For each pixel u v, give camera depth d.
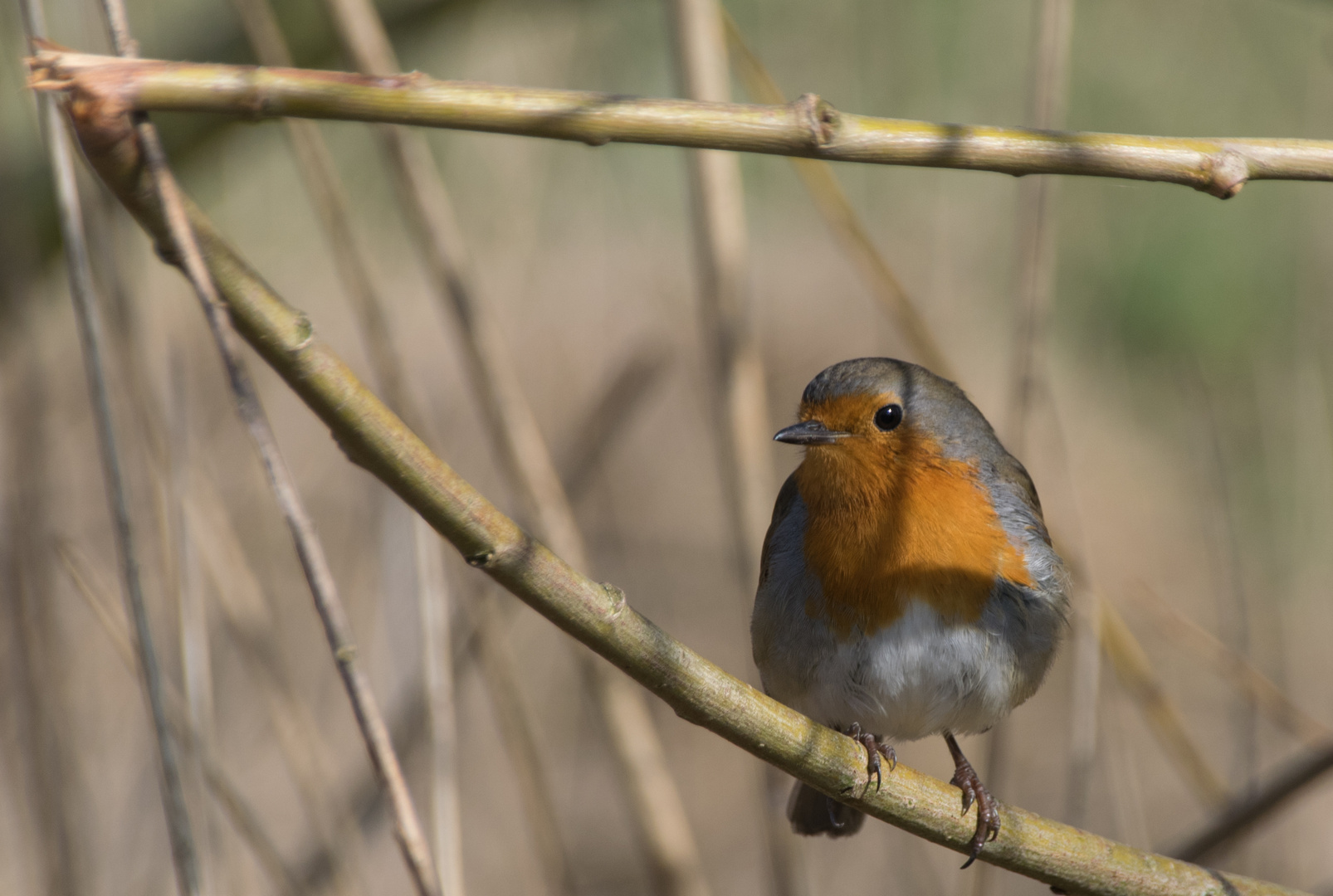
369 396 3.70
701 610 15.79
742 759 15.75
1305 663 12.37
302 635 11.38
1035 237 8.58
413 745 9.30
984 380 16.02
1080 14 17.33
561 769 13.08
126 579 5.63
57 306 10.65
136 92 3.23
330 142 14.22
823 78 14.61
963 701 7.31
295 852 10.38
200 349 11.96
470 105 3.65
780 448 17.88
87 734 9.80
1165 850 8.76
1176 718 8.67
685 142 3.86
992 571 7.29
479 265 13.03
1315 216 15.49
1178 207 17.64
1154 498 17.22
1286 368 15.71
